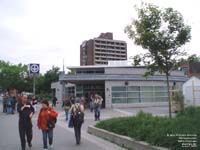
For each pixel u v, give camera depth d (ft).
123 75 160.25
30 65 108.68
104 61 346.13
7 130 64.49
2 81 297.74
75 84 177.47
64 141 49.08
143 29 52.75
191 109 61.41
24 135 41.50
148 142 36.94
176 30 52.75
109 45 348.59
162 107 156.97
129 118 53.06
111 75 157.58
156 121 46.50
